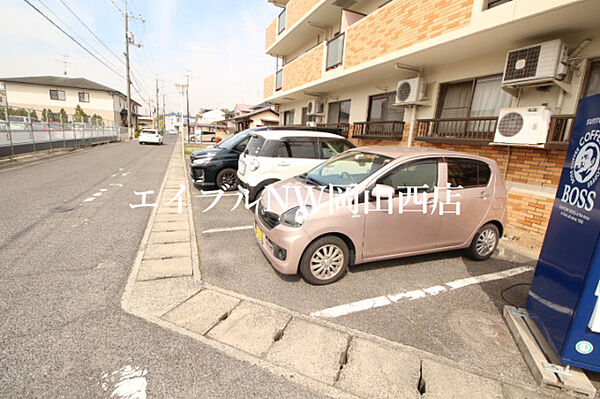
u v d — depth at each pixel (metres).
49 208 5.30
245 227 4.84
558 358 2.03
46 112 15.62
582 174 2.08
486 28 4.21
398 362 2.12
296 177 4.12
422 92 6.44
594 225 1.87
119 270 3.23
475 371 2.08
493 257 4.13
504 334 2.50
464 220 3.64
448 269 3.70
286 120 16.11
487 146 5.41
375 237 3.21
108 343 2.14
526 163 4.82
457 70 5.88
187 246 3.97
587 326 1.91
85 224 4.61
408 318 2.66
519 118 4.38
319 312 2.67
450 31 4.75
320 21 10.58
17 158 11.25
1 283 2.83
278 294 2.94
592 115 2.05
